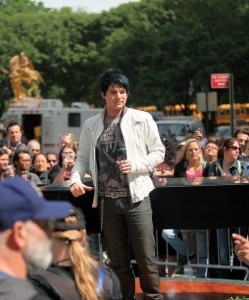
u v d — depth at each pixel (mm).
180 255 10703
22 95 58812
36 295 4406
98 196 7809
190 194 8492
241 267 10180
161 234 10898
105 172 7703
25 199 3531
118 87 7605
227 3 56375
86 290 4520
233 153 11289
